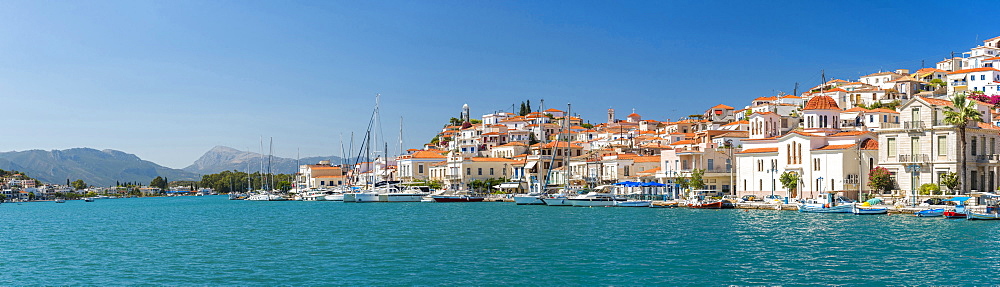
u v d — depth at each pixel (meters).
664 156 171.62
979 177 120.81
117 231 109.50
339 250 75.88
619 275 58.81
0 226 131.00
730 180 157.88
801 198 131.75
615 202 146.12
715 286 54.28
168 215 160.25
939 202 110.00
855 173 129.62
